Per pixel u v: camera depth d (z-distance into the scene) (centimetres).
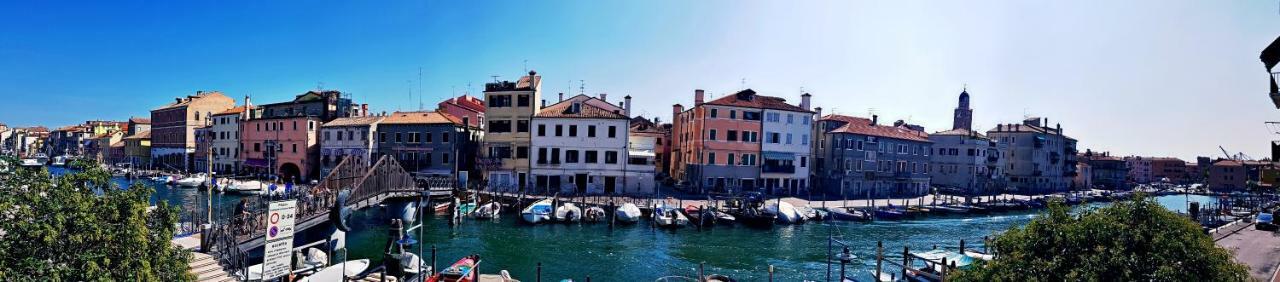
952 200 6206
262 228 2348
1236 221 4841
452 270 2305
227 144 7738
